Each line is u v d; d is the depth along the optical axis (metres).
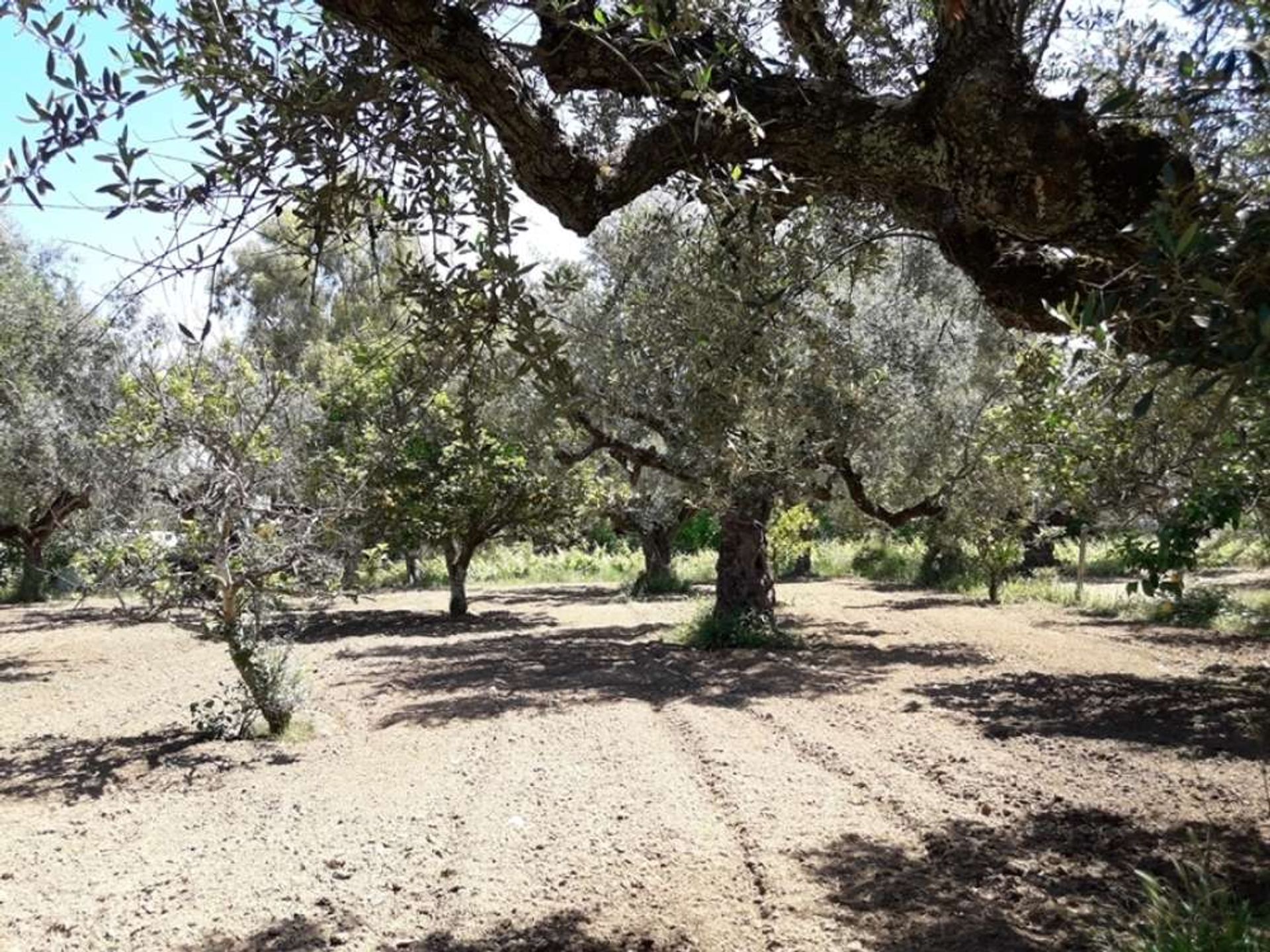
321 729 8.33
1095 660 11.40
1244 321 1.64
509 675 10.93
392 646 13.64
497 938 3.97
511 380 2.80
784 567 26.09
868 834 5.05
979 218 2.65
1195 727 7.54
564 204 2.74
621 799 5.77
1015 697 9.12
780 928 3.94
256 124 2.52
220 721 8.16
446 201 2.85
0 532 13.83
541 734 7.71
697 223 3.40
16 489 12.54
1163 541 3.16
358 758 7.21
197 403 7.96
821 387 7.47
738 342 2.92
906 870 4.54
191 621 9.31
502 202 2.70
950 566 22.39
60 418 11.11
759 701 9.08
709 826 5.22
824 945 3.77
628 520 20.03
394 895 4.47
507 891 4.46
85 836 5.58
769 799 5.70
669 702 9.05
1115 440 4.66
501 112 2.56
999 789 5.86
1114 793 5.74
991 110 2.52
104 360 11.36
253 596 8.22
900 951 3.69
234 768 7.09
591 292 7.05
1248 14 1.97
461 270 2.72
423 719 8.52
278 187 2.57
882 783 6.02
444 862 4.86
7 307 11.66
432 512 14.98
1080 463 5.64
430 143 2.82
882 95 2.87
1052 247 2.76
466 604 17.92
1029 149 2.48
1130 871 4.44
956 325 12.95
